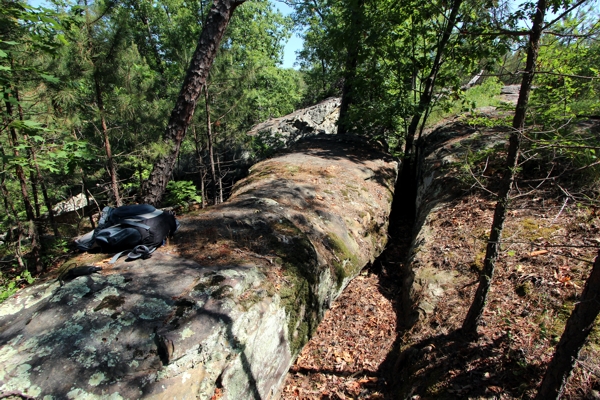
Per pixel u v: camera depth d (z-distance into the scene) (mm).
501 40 2633
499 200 2457
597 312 1712
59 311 2500
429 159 7395
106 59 5516
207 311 2596
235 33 15273
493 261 2635
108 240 3246
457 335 3000
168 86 10664
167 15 15656
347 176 6730
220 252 3404
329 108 12711
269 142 11570
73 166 5164
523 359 2527
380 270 5379
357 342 3828
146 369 2168
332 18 11406
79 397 1963
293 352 3383
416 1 7500
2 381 1998
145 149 6230
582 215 3809
